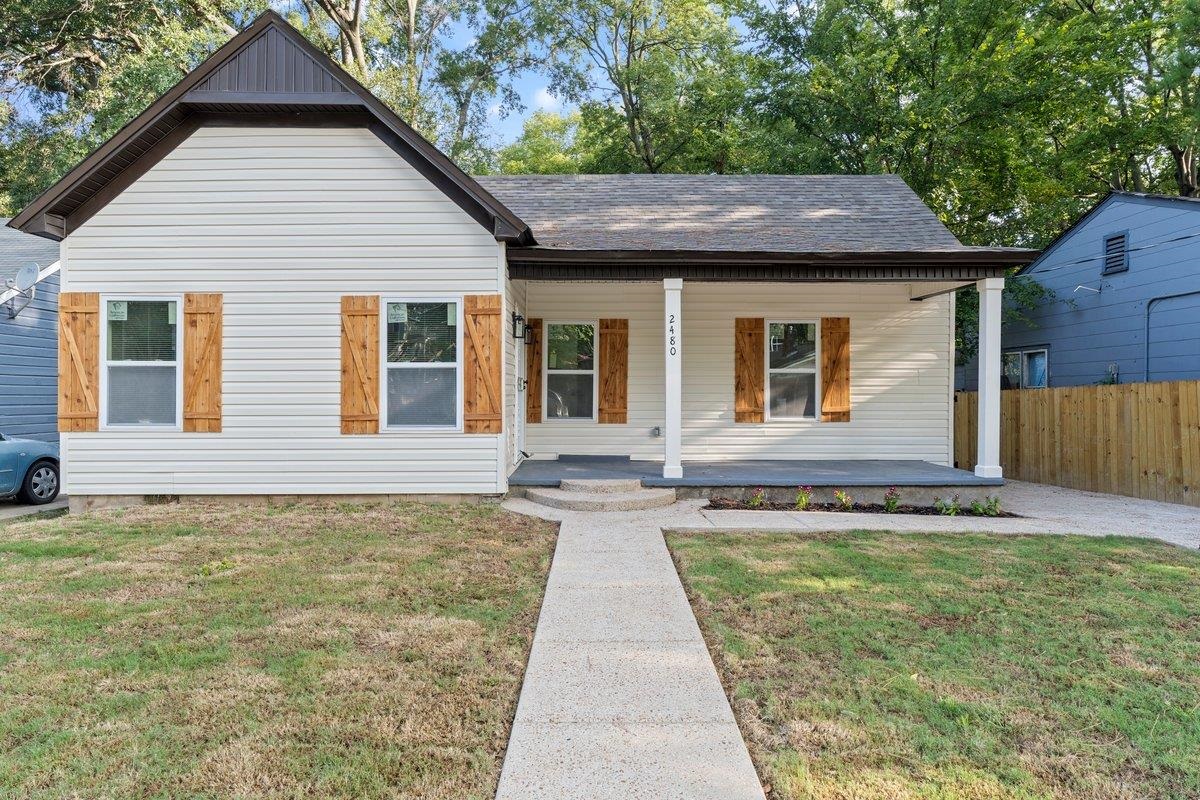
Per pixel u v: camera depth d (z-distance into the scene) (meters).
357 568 5.14
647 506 7.58
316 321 7.67
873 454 10.27
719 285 10.25
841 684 3.19
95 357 7.55
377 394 7.70
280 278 7.64
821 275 8.41
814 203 10.54
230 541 5.98
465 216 7.70
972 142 15.74
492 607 4.28
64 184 7.17
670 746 2.66
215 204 7.59
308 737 2.71
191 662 3.41
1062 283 13.02
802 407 10.35
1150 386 8.90
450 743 2.69
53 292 11.45
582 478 8.20
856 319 10.28
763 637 3.77
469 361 7.74
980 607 4.28
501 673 3.32
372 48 25.11
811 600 4.41
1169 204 10.76
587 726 2.82
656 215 10.01
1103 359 12.09
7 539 6.04
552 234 9.09
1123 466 9.25
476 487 7.80
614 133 24.23
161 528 6.47
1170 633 3.85
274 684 3.17
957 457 12.33
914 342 10.27
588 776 2.45
